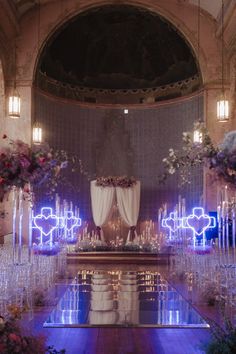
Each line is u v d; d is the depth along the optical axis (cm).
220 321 836
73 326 810
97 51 2273
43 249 1377
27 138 1884
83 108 2272
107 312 923
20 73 1903
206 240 1534
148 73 2300
